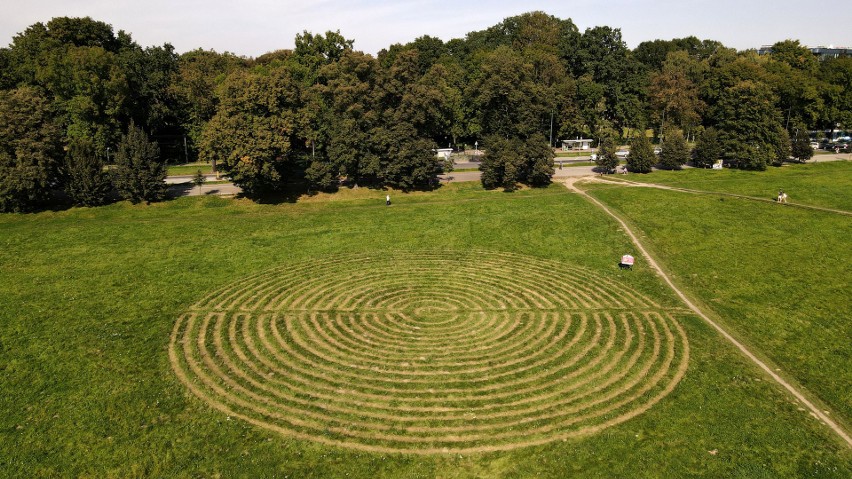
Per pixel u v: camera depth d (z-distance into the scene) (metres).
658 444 25.92
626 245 54.50
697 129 117.00
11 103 63.72
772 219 61.66
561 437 26.44
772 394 30.12
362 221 62.84
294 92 69.62
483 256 51.88
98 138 82.19
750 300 42.19
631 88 127.06
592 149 119.38
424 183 77.94
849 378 31.95
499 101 81.38
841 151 111.81
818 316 39.44
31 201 64.62
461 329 37.38
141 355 33.62
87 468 24.42
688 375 31.73
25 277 46.16
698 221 61.22
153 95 94.62
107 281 45.41
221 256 51.59
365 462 24.81
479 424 27.42
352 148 72.12
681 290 44.16
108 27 106.25
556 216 63.44
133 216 64.62
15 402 28.92
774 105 106.06
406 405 28.95
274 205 68.94
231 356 33.59
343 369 32.31
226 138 65.62
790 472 24.30
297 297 42.47
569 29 162.50
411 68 77.75
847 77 122.88
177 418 27.72
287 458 25.03
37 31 97.75
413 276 46.81
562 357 33.69
